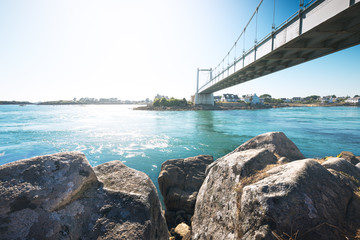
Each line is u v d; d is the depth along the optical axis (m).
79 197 1.34
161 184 6.43
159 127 27.55
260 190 1.80
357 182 2.17
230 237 1.96
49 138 18.83
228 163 2.93
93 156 12.87
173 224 5.59
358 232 1.50
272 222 1.55
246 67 20.66
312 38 11.89
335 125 28.77
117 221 1.29
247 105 96.88
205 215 2.75
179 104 81.81
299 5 11.09
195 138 19.44
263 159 2.75
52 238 1.06
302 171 1.88
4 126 27.16
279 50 14.33
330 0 9.01
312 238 1.45
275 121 35.25
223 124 31.06
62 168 1.37
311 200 1.64
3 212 1.01
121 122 33.69
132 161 11.84
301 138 18.88
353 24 9.27
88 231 1.21
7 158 12.38
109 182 1.62
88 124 30.38
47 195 1.18
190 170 6.97
